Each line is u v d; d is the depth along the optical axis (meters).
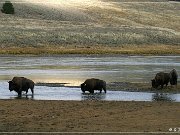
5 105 40.72
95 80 51.34
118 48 153.62
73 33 166.00
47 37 156.62
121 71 78.69
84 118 34.22
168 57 124.75
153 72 76.88
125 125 31.28
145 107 39.12
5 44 143.00
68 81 63.34
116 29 183.88
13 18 187.25
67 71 79.06
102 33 171.50
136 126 30.86
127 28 190.75
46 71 79.25
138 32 181.38
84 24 195.38
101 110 37.72
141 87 55.84
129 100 45.16
